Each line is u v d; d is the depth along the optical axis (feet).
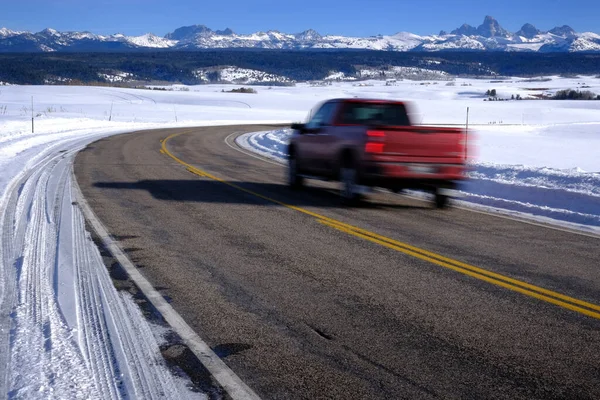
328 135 39.52
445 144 36.40
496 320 17.10
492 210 37.19
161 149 76.69
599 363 14.21
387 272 21.94
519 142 96.89
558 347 15.17
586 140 103.19
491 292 19.74
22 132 90.48
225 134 111.96
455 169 36.60
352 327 16.35
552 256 24.97
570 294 19.70
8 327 16.16
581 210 36.27
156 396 12.32
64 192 39.29
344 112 40.24
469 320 17.04
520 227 31.40
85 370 13.52
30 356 14.20
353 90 648.38
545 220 33.86
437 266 22.93
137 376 13.21
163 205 35.60
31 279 20.44
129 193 39.78
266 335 15.71
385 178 35.83
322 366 13.84
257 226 30.07
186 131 118.01
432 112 241.96
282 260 23.44
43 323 16.37
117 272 21.42
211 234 27.96
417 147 35.99
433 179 36.24
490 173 49.75
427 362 14.14
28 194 38.04
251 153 75.72
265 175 52.90
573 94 513.04
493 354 14.66
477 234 29.27
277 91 577.84
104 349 14.71
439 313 17.60
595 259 24.61
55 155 64.18
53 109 204.33
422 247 26.09
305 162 42.52
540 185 41.68
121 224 29.71
